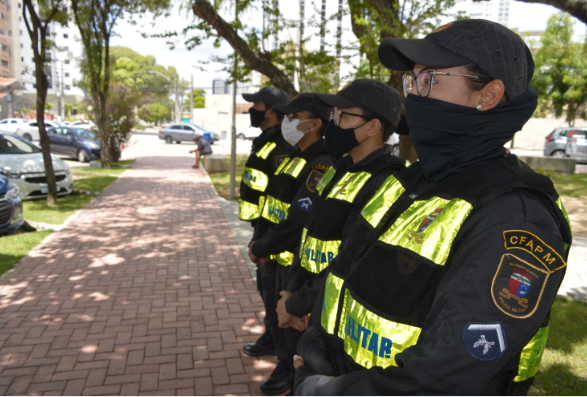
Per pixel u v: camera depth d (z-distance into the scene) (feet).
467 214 3.14
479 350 2.73
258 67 25.21
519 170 3.21
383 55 4.05
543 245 2.82
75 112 234.58
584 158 63.31
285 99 10.80
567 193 36.73
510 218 2.90
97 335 11.99
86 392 9.50
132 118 60.80
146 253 19.77
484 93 3.37
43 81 28.43
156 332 12.25
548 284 2.80
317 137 8.65
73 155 59.31
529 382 3.44
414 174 4.13
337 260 4.52
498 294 2.76
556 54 74.43
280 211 8.67
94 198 33.04
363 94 5.80
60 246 20.40
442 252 3.18
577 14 12.50
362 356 3.57
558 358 10.70
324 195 6.30
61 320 12.83
